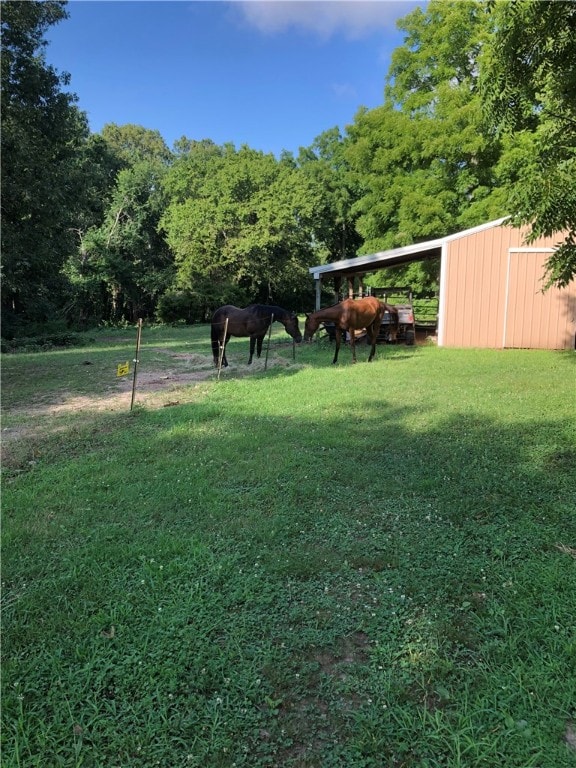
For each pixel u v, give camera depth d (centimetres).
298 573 298
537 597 269
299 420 636
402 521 362
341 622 254
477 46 1942
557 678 213
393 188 2202
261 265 3584
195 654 233
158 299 3594
